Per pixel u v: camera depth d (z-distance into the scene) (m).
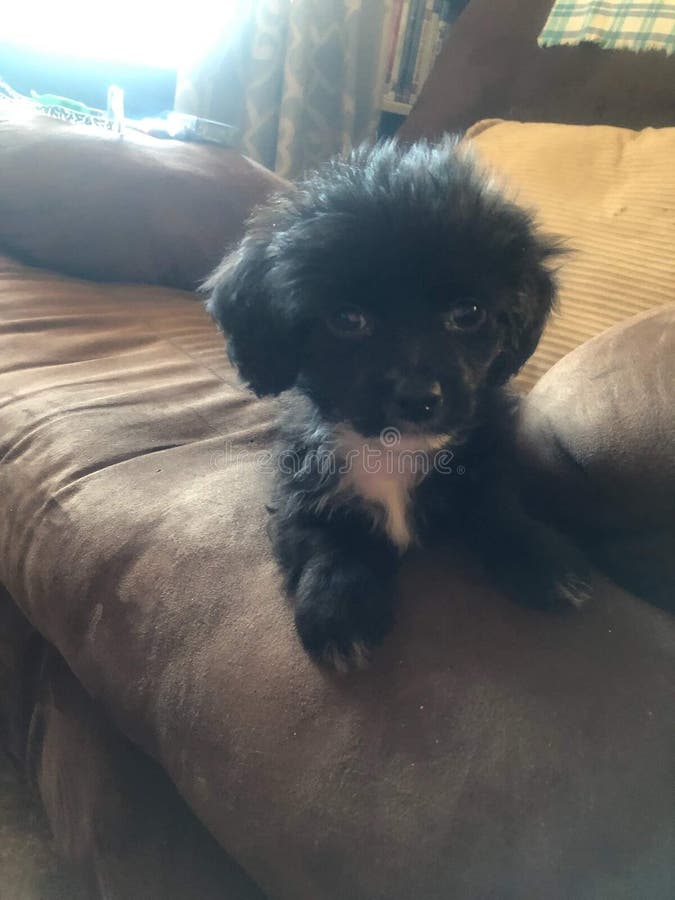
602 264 0.39
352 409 0.27
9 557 0.31
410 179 0.28
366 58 0.86
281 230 0.29
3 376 0.38
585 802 0.18
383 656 0.22
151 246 0.55
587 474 0.22
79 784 0.31
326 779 0.20
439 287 0.27
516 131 0.52
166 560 0.26
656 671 0.21
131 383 0.39
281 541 0.27
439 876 0.18
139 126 0.66
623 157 0.45
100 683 0.26
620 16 0.53
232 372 0.42
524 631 0.22
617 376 0.23
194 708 0.23
